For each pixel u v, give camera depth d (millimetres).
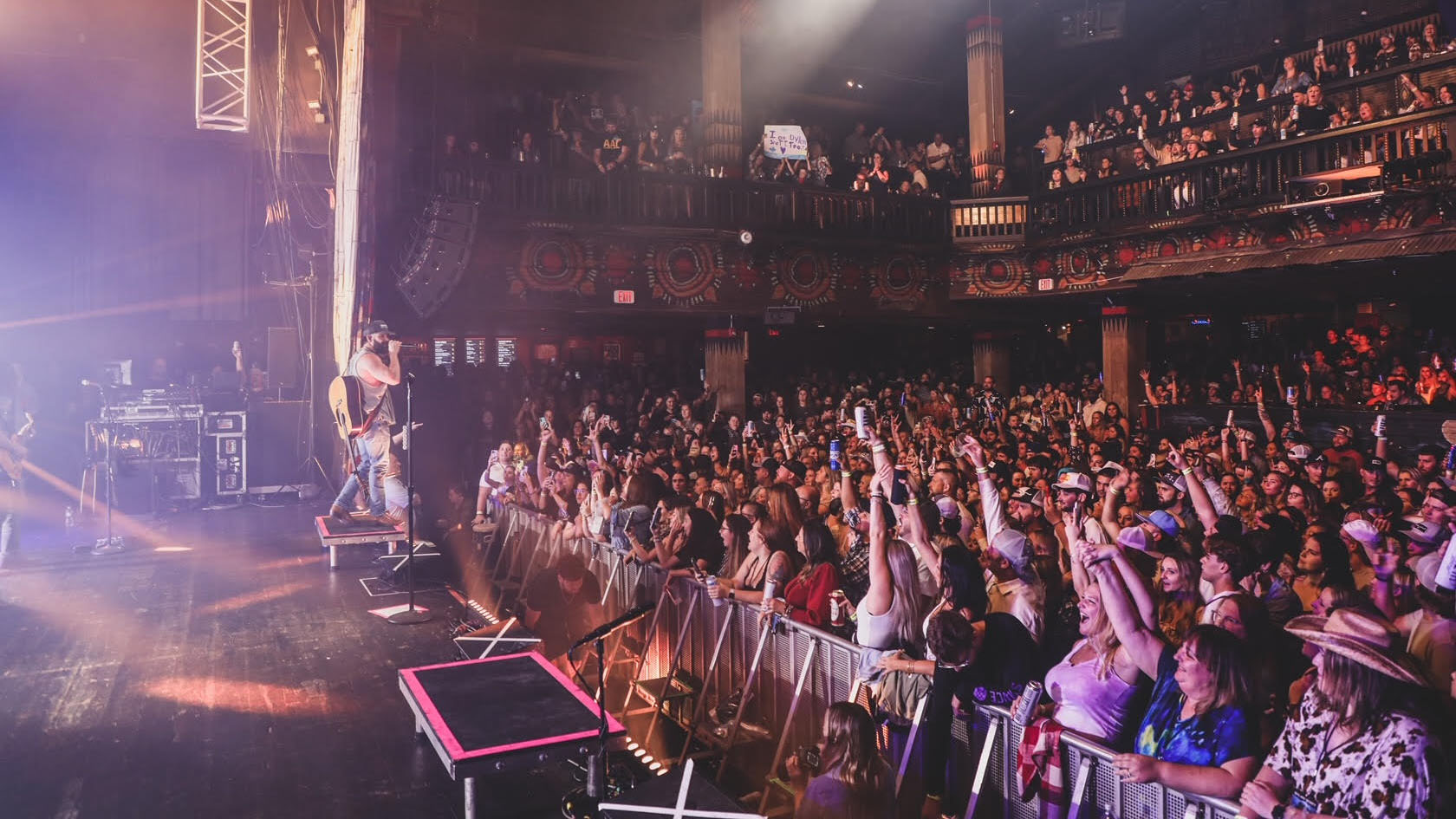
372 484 12992
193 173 19906
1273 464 8781
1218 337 22453
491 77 20578
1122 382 18891
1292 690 4027
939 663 4504
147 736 6672
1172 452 6973
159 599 10578
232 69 16875
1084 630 4262
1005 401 20531
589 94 19844
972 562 4566
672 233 17469
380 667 8164
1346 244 14555
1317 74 17000
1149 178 17547
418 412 17922
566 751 5289
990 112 20672
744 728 6125
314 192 19125
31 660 8375
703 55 18953
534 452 16984
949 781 4723
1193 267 16500
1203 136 17359
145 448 17641
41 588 11117
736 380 19281
